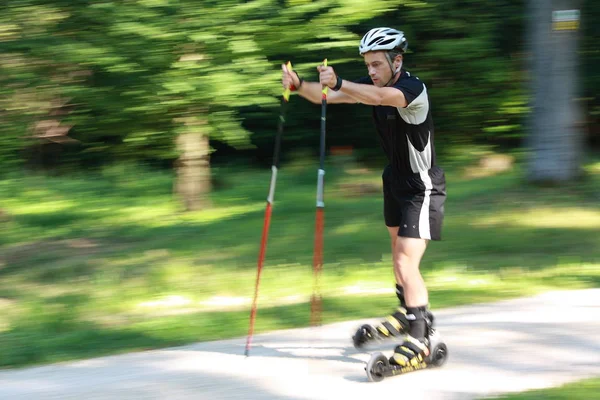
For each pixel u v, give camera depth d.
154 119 10.70
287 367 4.87
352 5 10.17
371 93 4.42
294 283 7.43
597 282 7.18
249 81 10.20
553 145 10.52
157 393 4.41
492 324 5.80
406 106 4.49
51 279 8.01
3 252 9.29
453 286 7.19
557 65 10.44
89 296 7.22
